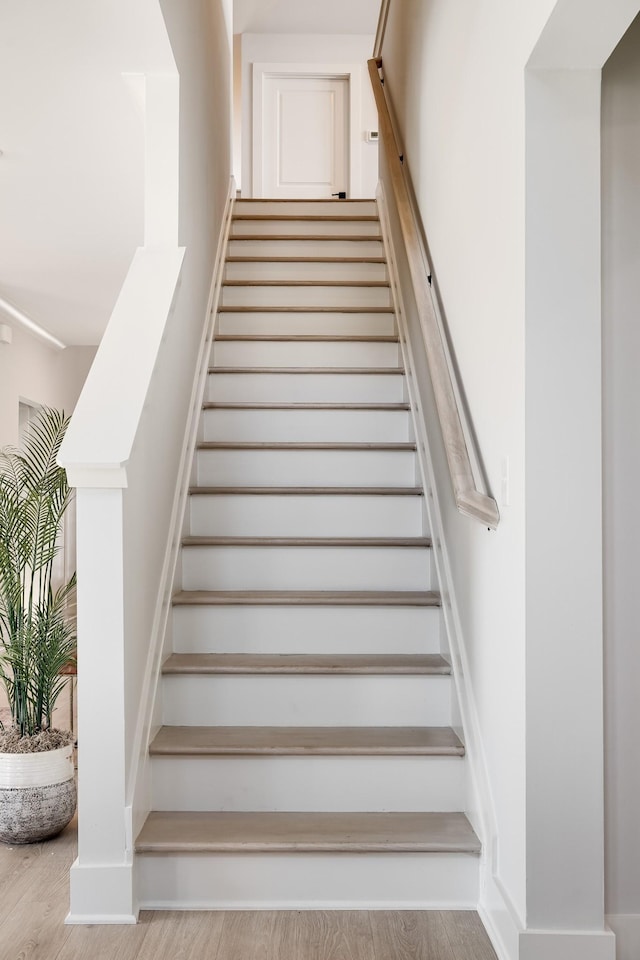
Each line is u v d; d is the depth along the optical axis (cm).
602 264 213
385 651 312
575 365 203
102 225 449
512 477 215
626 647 212
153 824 253
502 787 227
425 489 345
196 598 309
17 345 671
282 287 466
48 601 307
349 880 245
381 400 408
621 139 215
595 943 203
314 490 351
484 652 247
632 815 213
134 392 259
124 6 261
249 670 286
